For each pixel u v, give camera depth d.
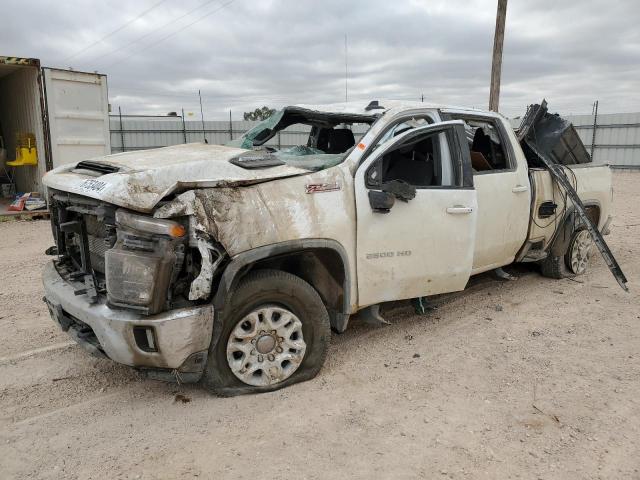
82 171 3.86
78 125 12.18
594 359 4.23
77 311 3.34
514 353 4.35
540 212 5.74
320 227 3.64
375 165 4.05
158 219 3.09
